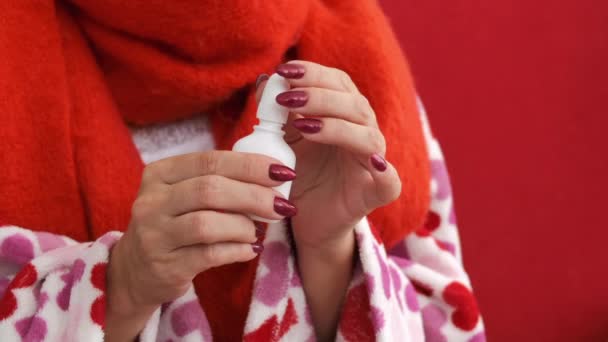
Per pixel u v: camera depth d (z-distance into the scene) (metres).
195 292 0.94
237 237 0.78
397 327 0.90
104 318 0.83
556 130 1.30
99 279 0.83
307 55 0.97
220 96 0.93
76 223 0.91
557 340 1.33
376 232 0.91
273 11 0.90
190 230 0.77
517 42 1.29
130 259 0.81
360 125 0.81
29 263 0.86
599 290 1.32
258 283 0.89
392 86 0.98
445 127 1.30
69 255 0.87
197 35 0.89
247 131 0.93
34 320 0.85
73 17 0.92
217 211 0.78
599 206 1.31
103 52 0.92
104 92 0.92
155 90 0.92
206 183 0.77
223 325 0.94
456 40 1.29
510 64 1.29
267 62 0.93
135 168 0.92
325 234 0.87
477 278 1.32
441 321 0.99
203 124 0.96
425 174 1.00
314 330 0.90
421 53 1.29
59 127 0.90
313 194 0.87
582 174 1.30
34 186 0.90
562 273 1.32
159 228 0.78
